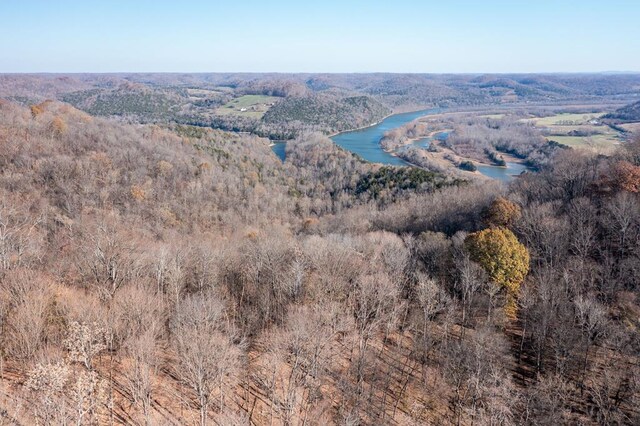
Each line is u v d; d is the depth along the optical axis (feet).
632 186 233.55
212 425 120.37
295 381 136.15
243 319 167.84
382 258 221.66
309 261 204.54
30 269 153.79
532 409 139.95
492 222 246.68
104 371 127.24
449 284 210.59
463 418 143.33
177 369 127.54
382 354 170.19
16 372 116.57
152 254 193.47
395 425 139.85
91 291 156.66
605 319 164.86
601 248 215.51
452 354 159.63
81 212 288.71
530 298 183.01
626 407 141.38
